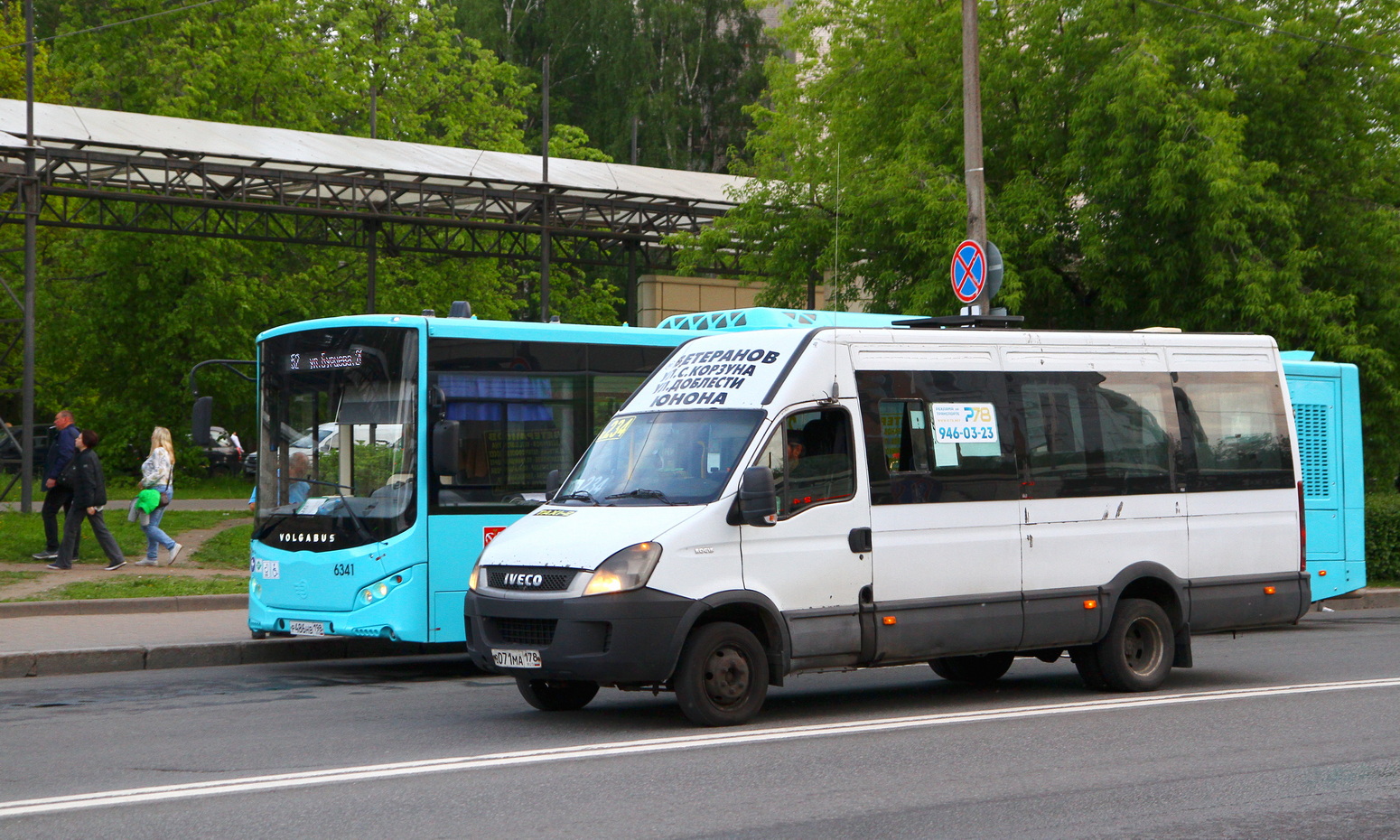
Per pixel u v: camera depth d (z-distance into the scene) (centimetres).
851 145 2428
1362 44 2220
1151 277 2108
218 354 3831
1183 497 1090
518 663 870
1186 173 2002
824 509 926
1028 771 748
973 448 998
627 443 970
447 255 3266
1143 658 1067
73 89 3959
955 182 2162
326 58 4234
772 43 5922
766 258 2566
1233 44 2089
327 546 1200
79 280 3966
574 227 3266
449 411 1200
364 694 1089
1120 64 2045
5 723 937
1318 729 883
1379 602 1878
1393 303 2200
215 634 1363
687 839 603
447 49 4919
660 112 5553
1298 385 1631
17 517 2295
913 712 966
